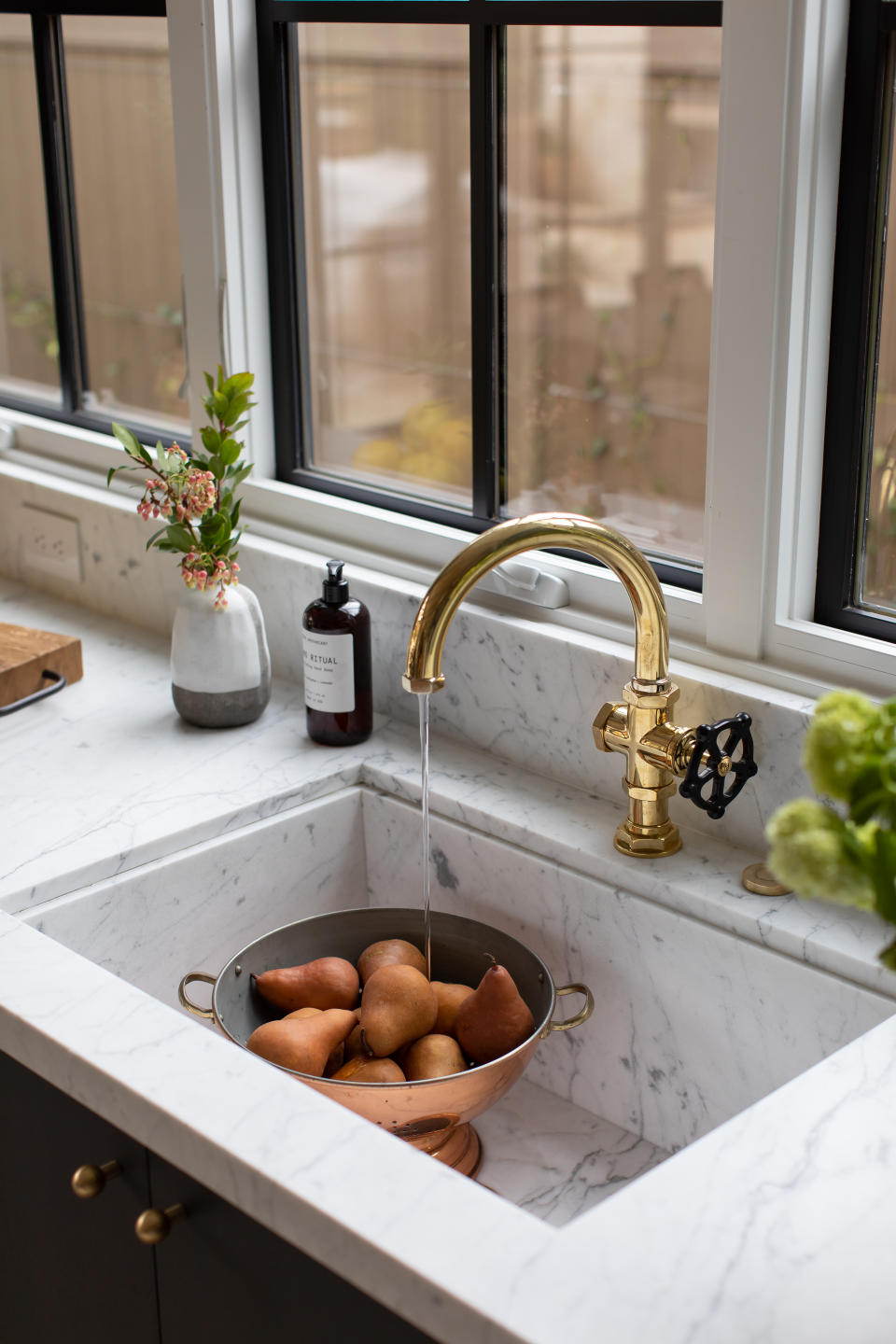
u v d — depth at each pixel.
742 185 1.11
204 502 1.39
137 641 1.77
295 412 1.70
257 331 1.66
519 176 2.64
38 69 1.88
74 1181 0.93
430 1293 0.69
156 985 1.28
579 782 1.33
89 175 2.61
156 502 1.42
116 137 2.52
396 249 2.60
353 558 1.57
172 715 1.54
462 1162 1.14
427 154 2.59
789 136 1.07
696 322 2.44
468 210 2.64
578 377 2.65
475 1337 0.67
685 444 2.53
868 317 1.14
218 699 1.48
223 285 1.62
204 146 1.57
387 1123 1.03
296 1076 1.02
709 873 1.16
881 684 1.14
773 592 1.20
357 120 2.48
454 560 1.05
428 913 1.20
